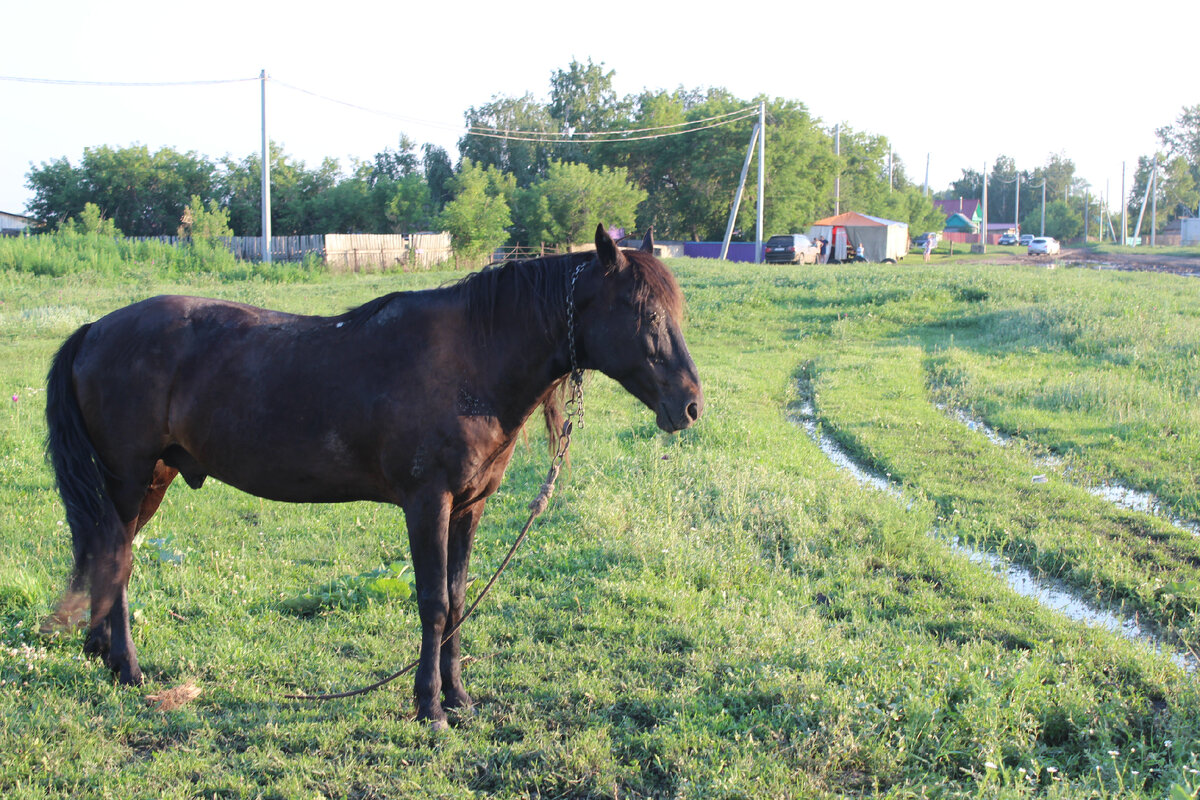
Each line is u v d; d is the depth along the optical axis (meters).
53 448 4.06
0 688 4.04
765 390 12.95
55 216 50.88
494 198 48.50
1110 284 22.27
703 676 4.24
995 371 13.58
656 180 59.09
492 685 4.24
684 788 3.25
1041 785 3.39
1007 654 4.41
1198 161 104.56
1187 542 6.22
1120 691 4.09
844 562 5.94
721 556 5.95
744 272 28.03
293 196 52.38
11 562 5.58
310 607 5.17
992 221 125.50
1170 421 9.63
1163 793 3.19
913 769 3.42
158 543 5.91
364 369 3.80
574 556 6.02
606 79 75.25
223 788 3.33
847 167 65.50
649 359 3.73
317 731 3.77
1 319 17.34
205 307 4.14
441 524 3.78
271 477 3.96
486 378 3.81
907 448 9.29
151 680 4.24
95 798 3.24
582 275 3.81
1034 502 7.34
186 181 51.78
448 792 3.30
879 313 20.17
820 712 3.73
